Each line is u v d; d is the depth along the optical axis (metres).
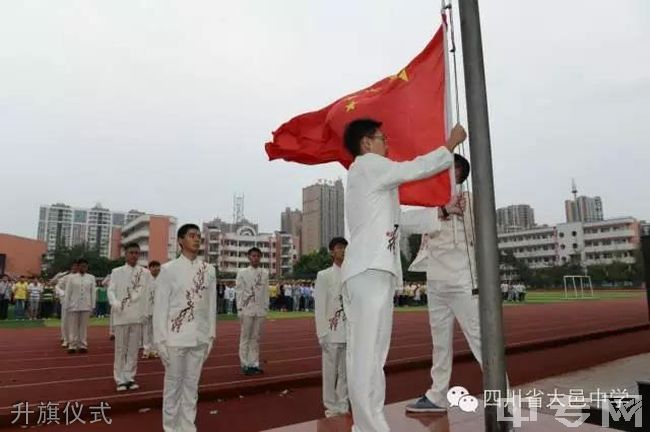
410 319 21.02
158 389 6.98
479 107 2.64
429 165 2.76
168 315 4.85
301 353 10.63
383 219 2.78
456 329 15.68
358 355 2.63
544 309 28.23
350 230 2.88
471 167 2.64
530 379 7.34
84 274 10.95
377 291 2.69
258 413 5.85
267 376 7.81
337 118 4.06
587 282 70.94
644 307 29.19
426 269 4.12
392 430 3.24
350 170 2.96
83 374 8.14
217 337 14.00
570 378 7.16
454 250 3.94
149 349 10.00
